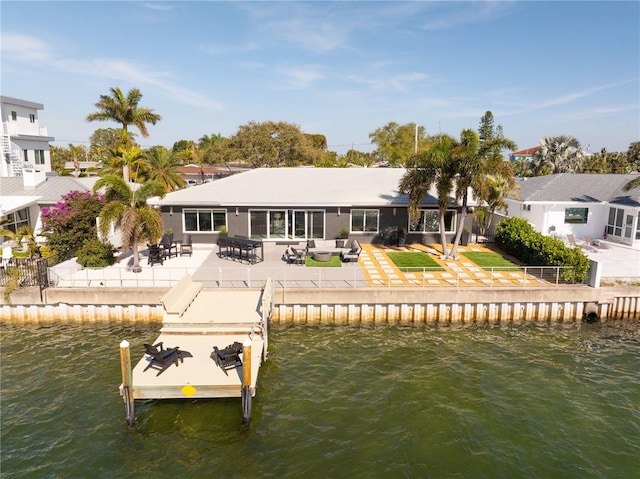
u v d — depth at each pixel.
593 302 21.27
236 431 12.84
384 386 15.32
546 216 32.25
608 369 16.78
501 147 24.28
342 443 12.30
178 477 11.02
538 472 11.26
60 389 14.91
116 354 17.52
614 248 29.23
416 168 25.73
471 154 23.94
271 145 70.75
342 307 20.88
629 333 20.08
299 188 31.86
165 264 24.84
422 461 11.62
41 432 12.69
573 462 11.65
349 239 30.20
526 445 12.30
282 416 13.55
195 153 82.88
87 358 17.17
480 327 20.69
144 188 23.69
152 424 13.16
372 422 13.27
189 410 13.88
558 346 18.73
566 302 21.22
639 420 13.55
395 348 18.42
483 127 55.44
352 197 30.31
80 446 12.15
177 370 13.83
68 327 20.19
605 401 14.59
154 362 14.23
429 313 21.00
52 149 84.62
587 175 35.31
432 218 30.53
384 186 32.62
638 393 15.12
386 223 30.36
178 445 12.23
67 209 27.00
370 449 12.05
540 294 20.97
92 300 20.31
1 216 28.12
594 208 32.22
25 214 31.61
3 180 34.41
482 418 13.50
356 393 14.87
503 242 28.94
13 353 17.58
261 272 23.30
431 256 27.25
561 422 13.39
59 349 17.97
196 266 24.44
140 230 22.94
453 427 13.03
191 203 28.88
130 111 43.06
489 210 31.69
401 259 26.41
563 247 22.78
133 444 12.27
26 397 14.41
